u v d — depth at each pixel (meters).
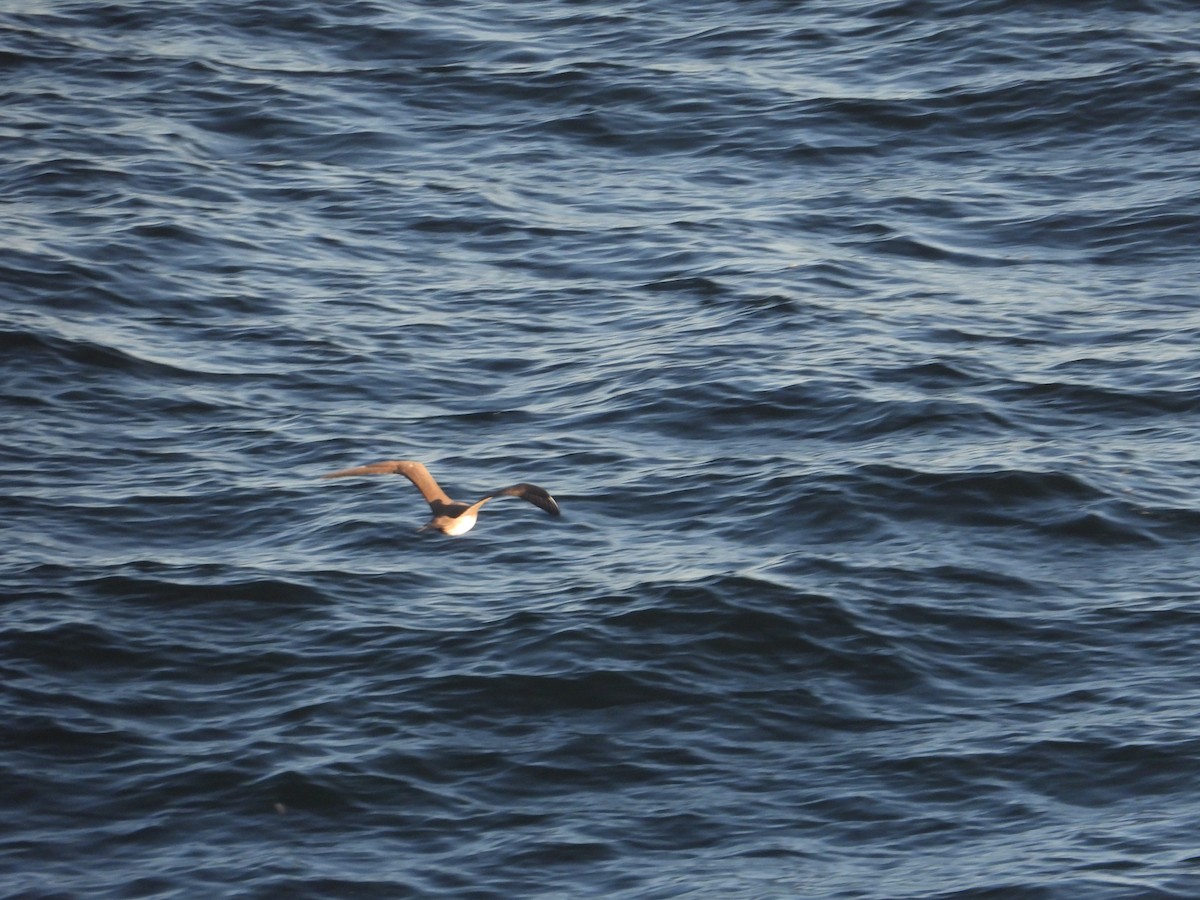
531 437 55.34
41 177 73.12
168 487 52.31
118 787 38.91
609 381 58.78
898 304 63.78
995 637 44.31
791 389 57.28
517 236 70.06
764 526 49.47
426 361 60.62
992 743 40.25
